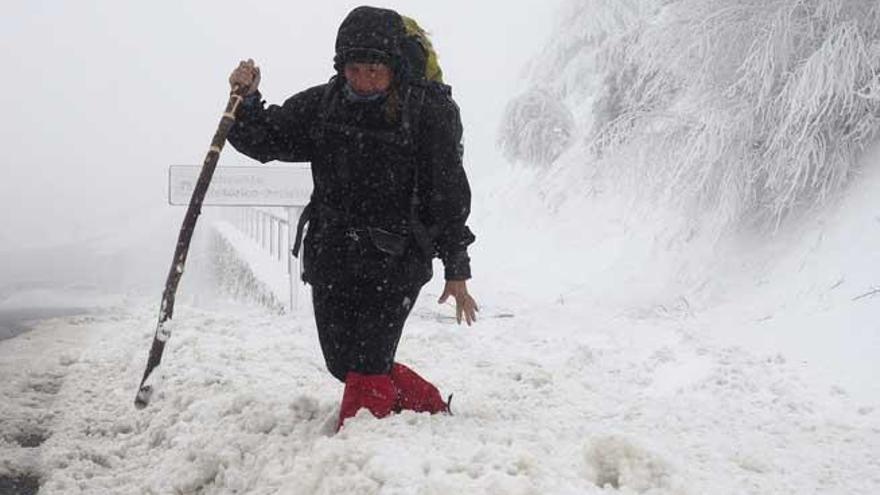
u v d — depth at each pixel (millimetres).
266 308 10305
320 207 4145
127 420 5020
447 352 6898
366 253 4035
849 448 4555
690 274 8617
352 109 3967
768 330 6863
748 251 8211
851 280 6863
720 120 8141
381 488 3252
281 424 4289
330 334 4133
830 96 7422
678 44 8516
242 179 8938
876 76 7445
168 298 3967
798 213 8031
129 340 7156
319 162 4078
